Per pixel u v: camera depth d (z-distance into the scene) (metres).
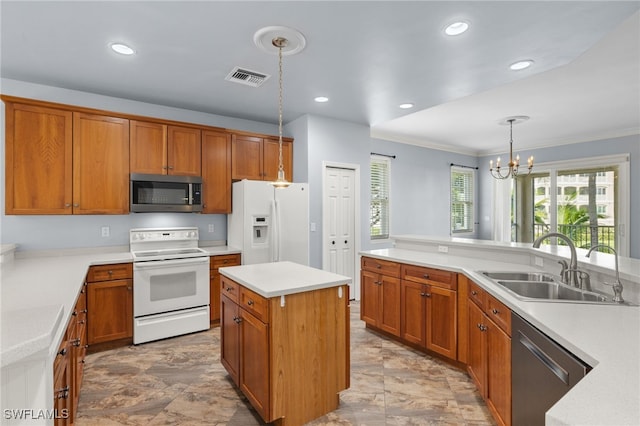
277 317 1.95
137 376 2.62
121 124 3.41
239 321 2.26
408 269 3.08
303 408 2.05
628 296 1.73
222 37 2.40
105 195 3.33
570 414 0.73
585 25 2.23
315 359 2.11
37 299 1.70
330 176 4.58
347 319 2.28
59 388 1.43
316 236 4.42
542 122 5.12
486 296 2.12
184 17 2.14
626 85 3.64
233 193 4.08
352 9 2.06
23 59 2.73
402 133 5.93
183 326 3.45
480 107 4.43
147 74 3.04
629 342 1.18
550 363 1.34
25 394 1.14
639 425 0.69
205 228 4.18
